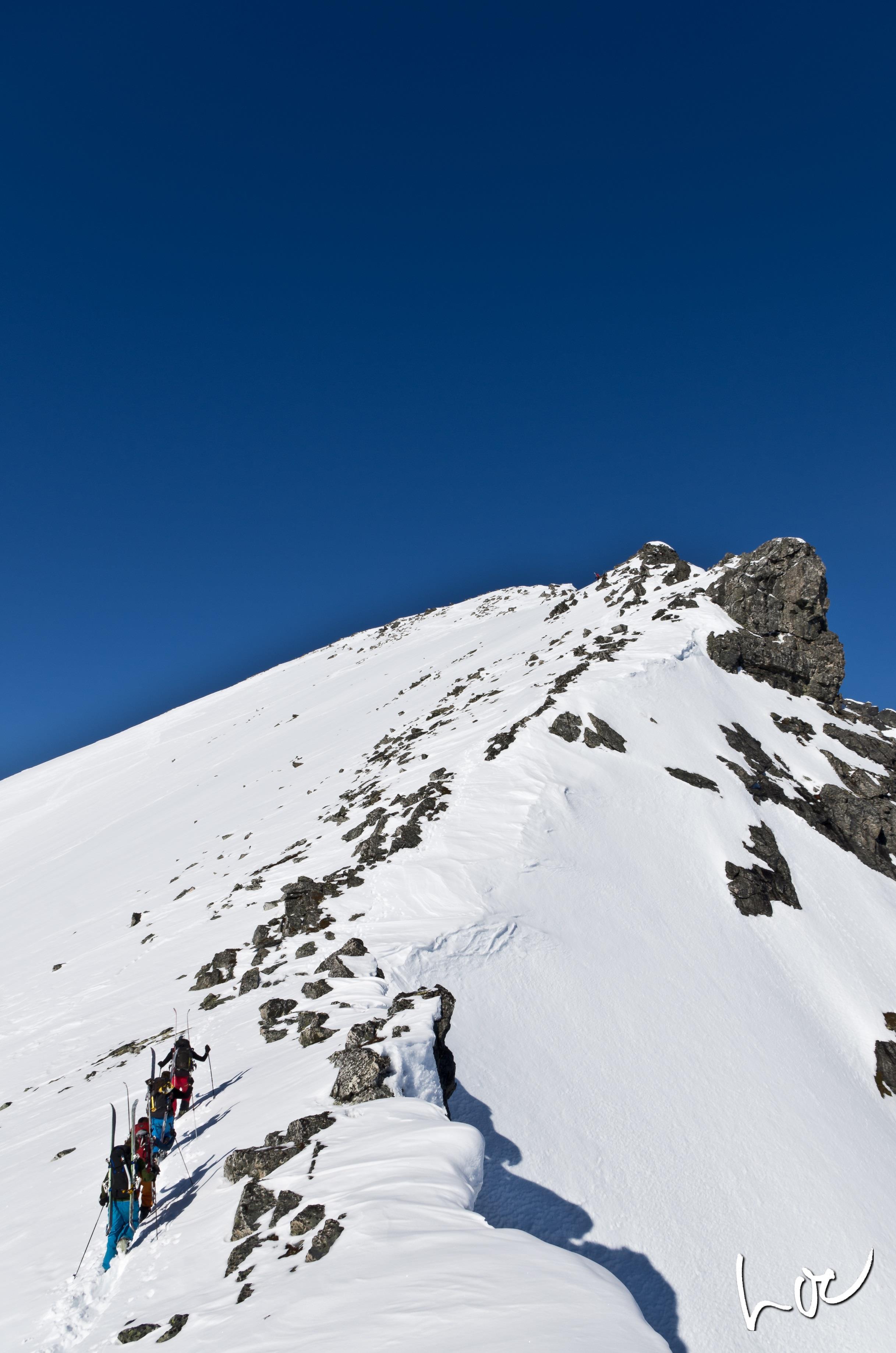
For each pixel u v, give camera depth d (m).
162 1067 16.27
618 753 33.62
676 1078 18.36
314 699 86.81
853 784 39.91
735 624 49.50
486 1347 5.64
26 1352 8.12
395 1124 10.59
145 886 43.62
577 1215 13.27
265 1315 7.12
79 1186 12.25
